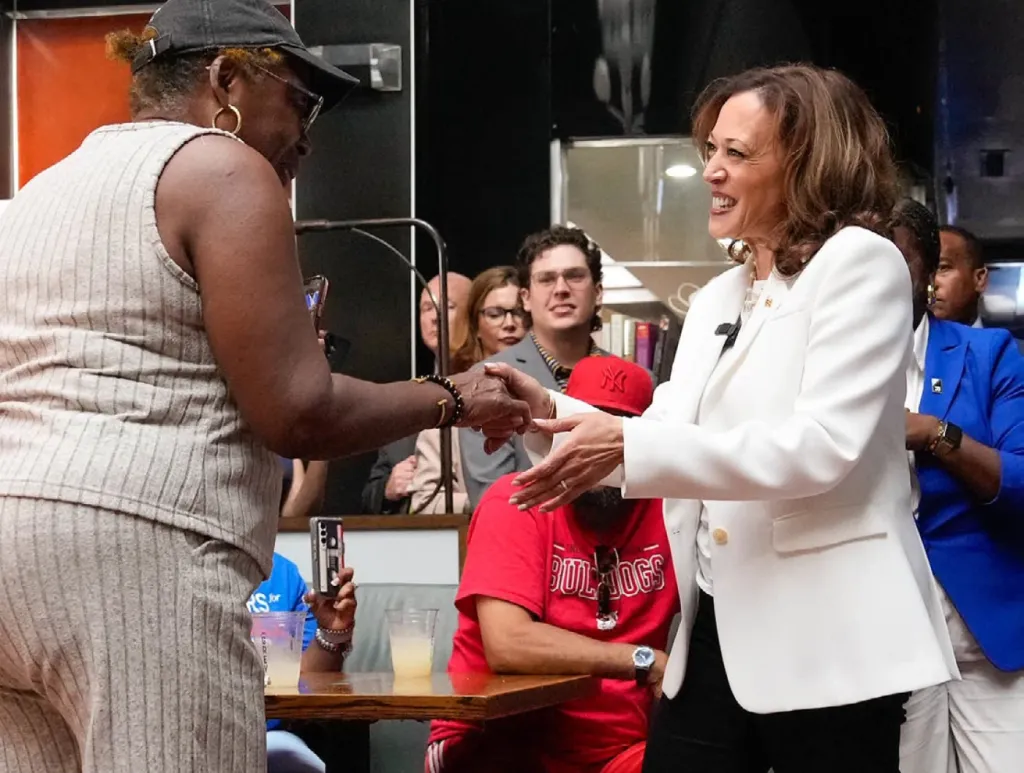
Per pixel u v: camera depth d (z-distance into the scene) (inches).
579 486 79.1
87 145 71.0
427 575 156.3
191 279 66.2
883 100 254.7
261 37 72.9
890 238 81.8
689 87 261.6
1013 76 249.8
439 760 112.4
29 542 62.7
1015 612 112.1
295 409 65.7
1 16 267.4
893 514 77.9
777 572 78.5
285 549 160.1
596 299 179.8
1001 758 113.0
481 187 262.8
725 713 83.3
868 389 75.6
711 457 74.9
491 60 263.1
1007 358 120.5
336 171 246.1
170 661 63.3
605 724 111.2
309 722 121.2
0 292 68.5
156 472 64.2
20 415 65.8
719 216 84.2
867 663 74.8
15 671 66.6
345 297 243.6
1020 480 110.9
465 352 205.5
